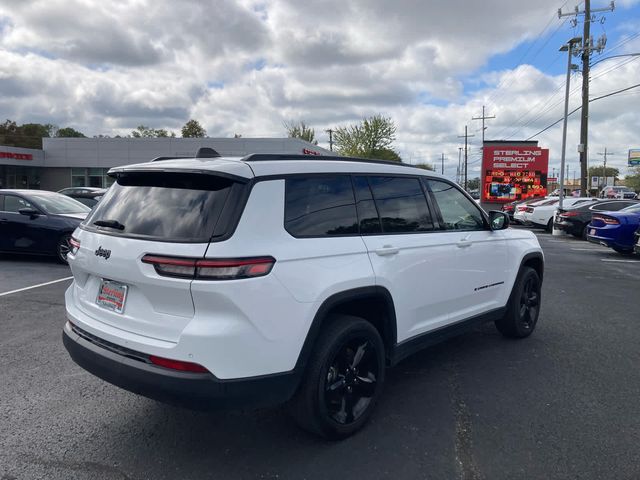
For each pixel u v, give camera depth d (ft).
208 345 9.04
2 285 27.35
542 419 12.31
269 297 9.54
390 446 11.03
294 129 243.60
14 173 124.88
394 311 12.47
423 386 14.38
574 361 16.49
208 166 10.21
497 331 19.98
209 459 10.52
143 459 10.50
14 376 14.82
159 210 10.32
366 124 233.96
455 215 15.62
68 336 11.42
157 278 9.43
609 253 46.03
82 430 11.69
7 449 10.83
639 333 19.77
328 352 10.61
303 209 10.79
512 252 17.76
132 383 9.73
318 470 10.10
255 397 9.55
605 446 11.01
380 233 12.48
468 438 11.37
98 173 125.39
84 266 11.19
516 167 100.83
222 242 9.25
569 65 76.38
